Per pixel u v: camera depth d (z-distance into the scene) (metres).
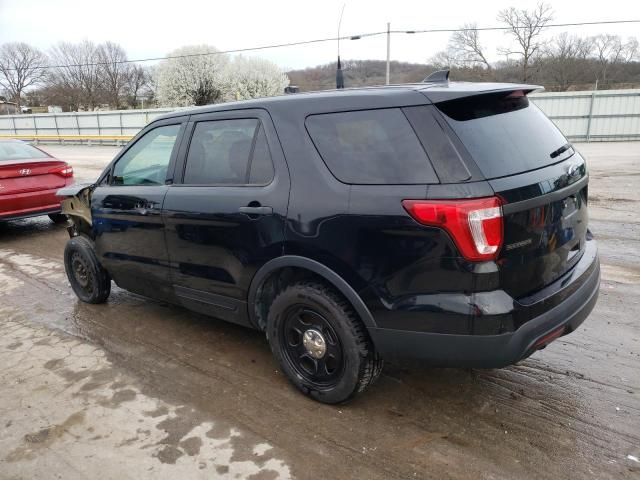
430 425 2.87
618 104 24.59
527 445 2.68
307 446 2.73
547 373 3.35
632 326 3.97
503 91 2.71
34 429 2.96
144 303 4.89
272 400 3.17
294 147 2.98
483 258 2.38
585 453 2.60
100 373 3.58
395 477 2.48
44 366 3.71
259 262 3.13
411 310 2.56
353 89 2.99
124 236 4.12
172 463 2.63
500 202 2.37
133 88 64.69
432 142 2.50
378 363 2.92
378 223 2.59
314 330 3.02
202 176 3.52
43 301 5.05
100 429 2.93
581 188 3.01
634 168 13.52
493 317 2.40
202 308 3.71
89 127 35.69
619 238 6.48
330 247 2.77
